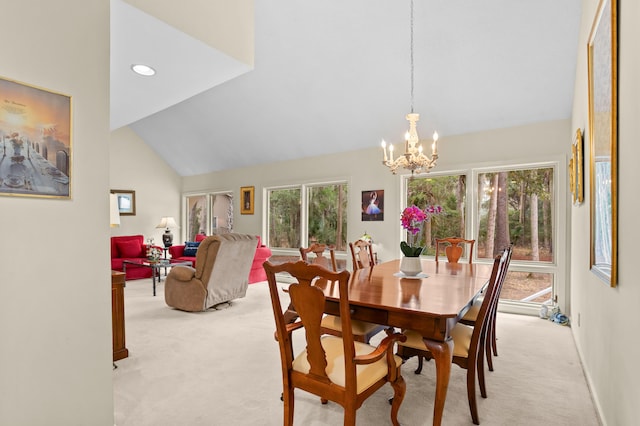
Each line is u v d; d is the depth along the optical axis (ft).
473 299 6.35
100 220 5.65
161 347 9.82
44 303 4.98
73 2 5.30
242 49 8.30
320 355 4.94
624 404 4.88
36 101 4.87
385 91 13.94
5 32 4.57
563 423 6.23
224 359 8.98
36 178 4.86
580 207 9.51
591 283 7.56
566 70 11.04
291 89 15.51
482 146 14.14
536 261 13.42
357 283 7.64
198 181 26.22
